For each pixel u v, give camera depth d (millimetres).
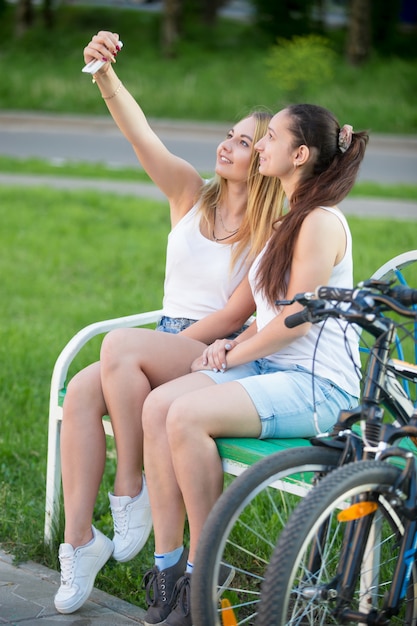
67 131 22953
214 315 3898
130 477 3633
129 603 3678
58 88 26078
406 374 3541
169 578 3377
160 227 11781
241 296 3871
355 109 24891
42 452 5160
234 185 4016
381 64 27844
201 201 4086
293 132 3539
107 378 3553
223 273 3963
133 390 3555
